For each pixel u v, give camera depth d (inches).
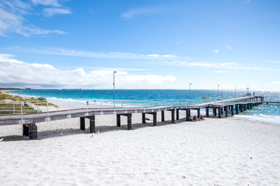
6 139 474.3
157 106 882.1
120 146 425.4
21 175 246.7
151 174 285.7
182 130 676.1
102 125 764.0
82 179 249.1
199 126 781.3
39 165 286.4
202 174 301.3
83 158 333.1
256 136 619.8
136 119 961.5
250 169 337.7
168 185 254.4
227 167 340.5
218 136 596.4
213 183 273.3
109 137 511.8
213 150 437.1
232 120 992.2
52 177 248.1
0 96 1477.6
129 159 344.5
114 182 247.9
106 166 303.3
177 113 995.3
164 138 529.0
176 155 385.1
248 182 286.2
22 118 457.1
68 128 671.1
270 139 581.3
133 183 249.9
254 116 1251.8
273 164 366.6
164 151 406.3
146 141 483.8
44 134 559.5
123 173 280.2
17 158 309.7
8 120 439.5
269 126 820.0
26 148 373.4
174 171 303.9
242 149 460.4
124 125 780.6
